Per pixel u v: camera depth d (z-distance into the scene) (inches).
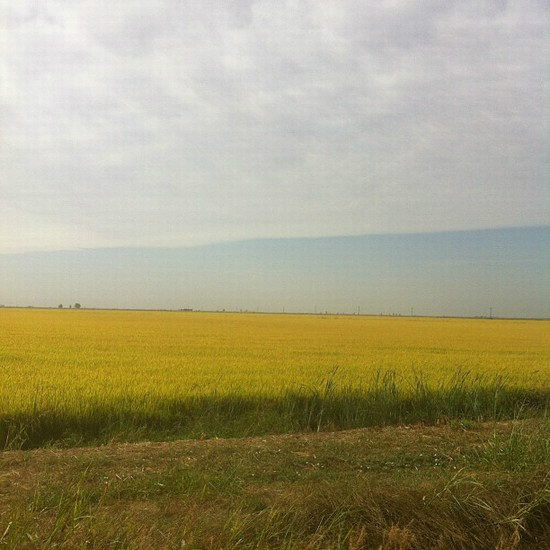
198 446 328.8
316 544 188.7
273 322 2733.8
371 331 2012.8
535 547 205.6
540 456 274.1
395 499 213.6
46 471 269.0
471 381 591.8
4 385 521.3
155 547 181.5
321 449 323.0
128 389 499.2
